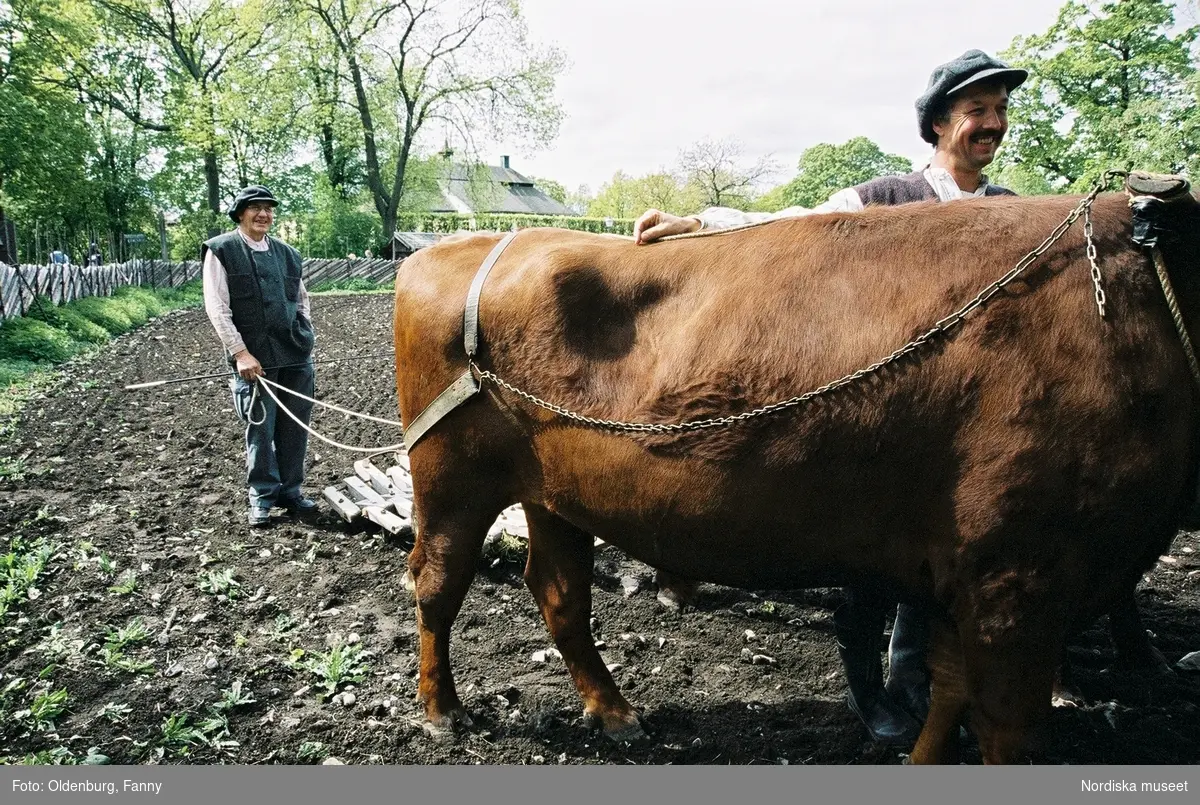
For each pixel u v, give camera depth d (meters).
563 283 2.67
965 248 2.21
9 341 13.38
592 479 2.59
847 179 66.06
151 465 7.04
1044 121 27.44
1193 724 3.14
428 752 3.10
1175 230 2.02
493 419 2.85
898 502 2.21
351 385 10.56
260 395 5.34
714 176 51.56
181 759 3.06
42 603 4.30
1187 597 4.18
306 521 5.55
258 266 5.33
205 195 44.84
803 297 2.32
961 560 2.13
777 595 4.33
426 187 48.47
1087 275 2.07
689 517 2.41
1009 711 2.15
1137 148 22.66
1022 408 2.03
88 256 31.58
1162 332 2.02
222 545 5.11
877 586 2.39
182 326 19.95
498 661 3.77
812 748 3.06
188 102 40.47
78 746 3.13
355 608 4.29
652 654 3.80
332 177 46.12
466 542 3.08
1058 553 2.04
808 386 2.24
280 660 3.76
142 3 39.53
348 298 28.59
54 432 8.29
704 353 2.38
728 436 2.30
